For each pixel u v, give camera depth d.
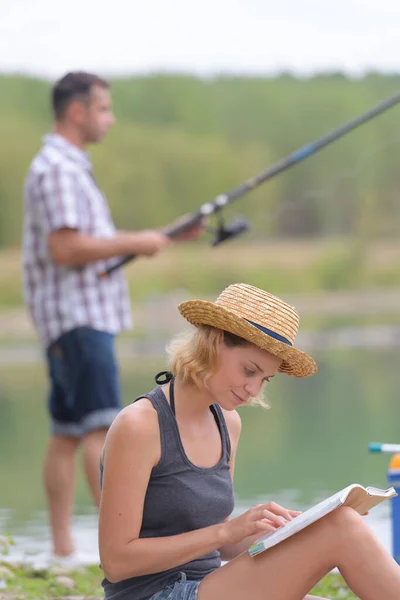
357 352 33.59
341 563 5.52
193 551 5.66
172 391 5.92
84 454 10.37
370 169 67.19
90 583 8.77
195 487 5.86
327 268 61.81
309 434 19.64
